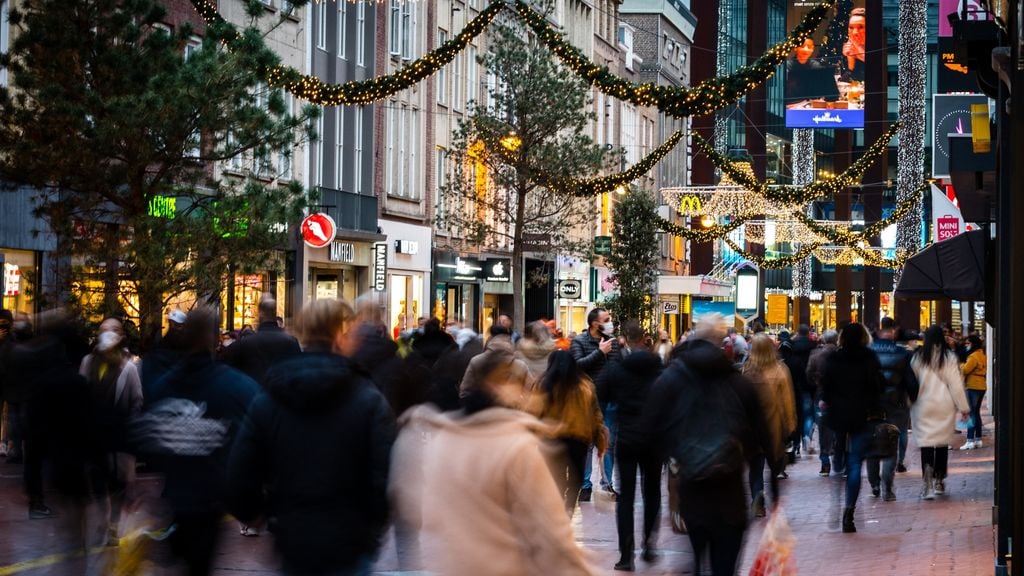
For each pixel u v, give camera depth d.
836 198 143.12
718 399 13.94
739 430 13.91
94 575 16.64
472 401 8.66
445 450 8.59
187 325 12.75
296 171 54.62
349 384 9.87
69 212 31.55
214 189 32.31
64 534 19.08
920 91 67.81
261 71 30.22
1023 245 13.97
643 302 75.75
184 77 30.20
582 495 26.47
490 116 56.41
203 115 30.47
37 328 28.59
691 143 123.31
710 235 82.06
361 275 61.16
